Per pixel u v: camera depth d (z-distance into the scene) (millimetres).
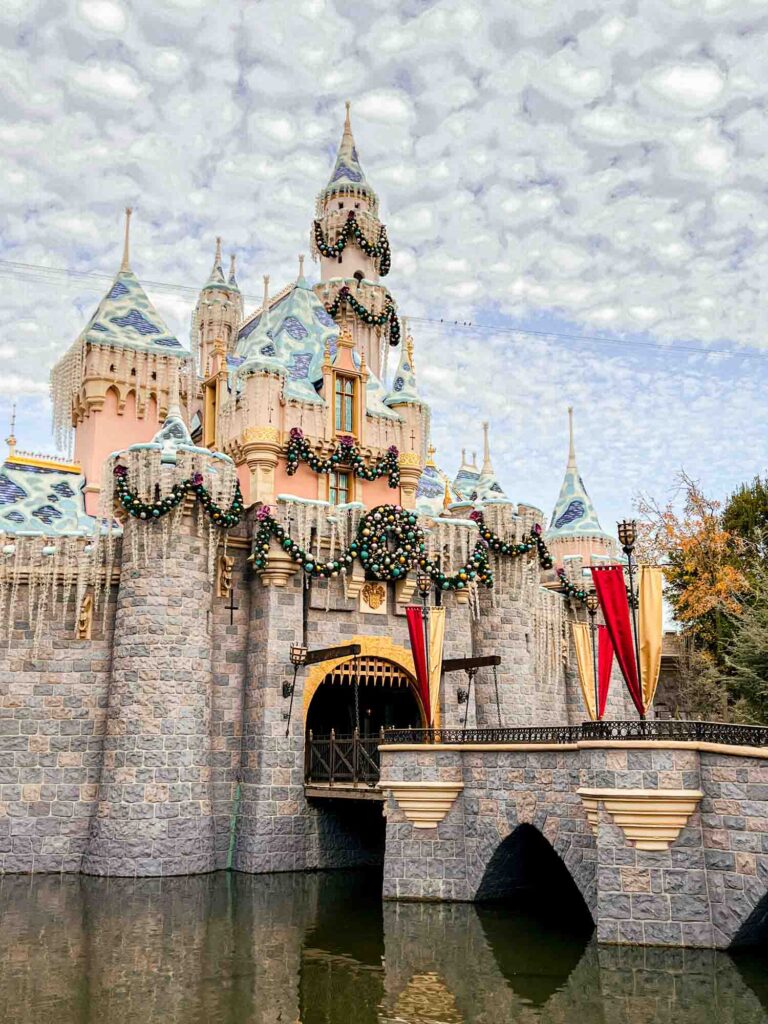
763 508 48406
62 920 21812
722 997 15547
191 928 21016
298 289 40188
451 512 39656
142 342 40500
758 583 36000
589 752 19562
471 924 21391
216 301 47562
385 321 47500
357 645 29266
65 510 35562
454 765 24250
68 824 29734
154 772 28250
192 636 29641
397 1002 15766
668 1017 14789
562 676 41625
